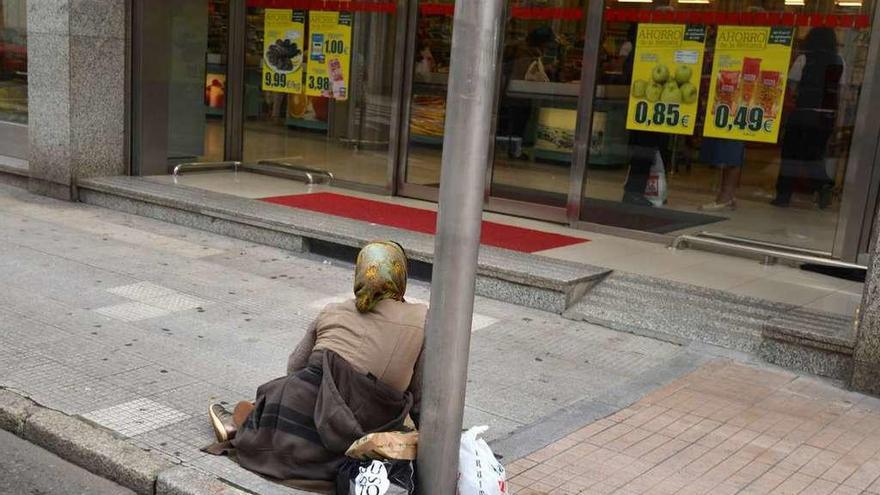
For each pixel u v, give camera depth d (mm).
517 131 10016
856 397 5754
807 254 8336
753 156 8664
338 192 11062
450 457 3814
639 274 7668
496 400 5426
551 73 9703
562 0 9516
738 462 4750
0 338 5980
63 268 7766
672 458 4754
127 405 5059
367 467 3824
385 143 11023
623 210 9445
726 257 8625
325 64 11445
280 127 11992
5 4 11609
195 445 4605
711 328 6688
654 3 9023
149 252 8508
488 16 3465
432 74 10570
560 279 7164
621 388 5727
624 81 9297
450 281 3664
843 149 8164
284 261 8484
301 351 4434
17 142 11766
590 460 4676
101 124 10711
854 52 7996
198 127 11812
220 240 9156
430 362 3754
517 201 10125
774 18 8406
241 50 12109
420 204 10555
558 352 6348
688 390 5738
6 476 4453
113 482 4445
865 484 4566
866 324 5754
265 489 4152
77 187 10578
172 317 6652
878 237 5641
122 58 10805
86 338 6090
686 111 8984
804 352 6137
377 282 4219
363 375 4109
